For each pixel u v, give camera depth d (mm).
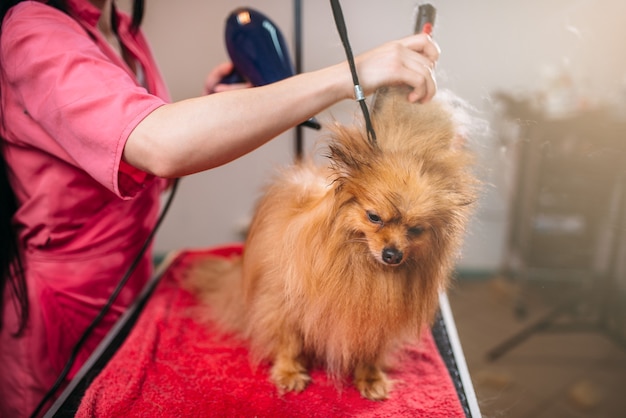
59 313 1123
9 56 817
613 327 2592
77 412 843
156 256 3014
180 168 718
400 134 748
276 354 960
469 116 811
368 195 742
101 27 1144
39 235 1075
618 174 1555
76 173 1016
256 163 2818
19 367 1158
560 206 2436
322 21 1008
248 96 698
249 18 1037
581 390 2117
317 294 807
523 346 2475
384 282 810
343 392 910
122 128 714
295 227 831
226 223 2955
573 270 2693
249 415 840
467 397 917
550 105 1351
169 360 1001
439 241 801
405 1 870
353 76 696
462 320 2666
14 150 1000
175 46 2148
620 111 1288
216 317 1151
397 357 1006
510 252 2861
